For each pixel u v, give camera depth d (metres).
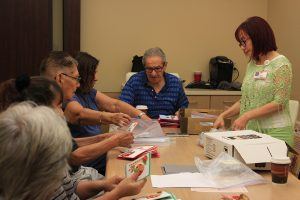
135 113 3.00
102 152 2.12
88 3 4.78
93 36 4.84
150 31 4.95
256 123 2.59
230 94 4.68
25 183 0.94
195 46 5.07
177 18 4.99
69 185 1.55
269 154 1.90
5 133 0.93
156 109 3.38
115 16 4.86
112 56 4.90
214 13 5.06
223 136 2.10
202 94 4.63
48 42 4.50
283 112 2.55
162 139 2.48
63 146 0.98
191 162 2.06
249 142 1.96
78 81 2.40
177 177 1.79
